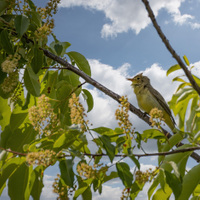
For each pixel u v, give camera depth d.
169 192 2.92
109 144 2.36
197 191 3.35
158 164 2.76
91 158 2.52
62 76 3.97
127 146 2.51
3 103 3.86
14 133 3.31
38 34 2.97
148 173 2.33
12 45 2.99
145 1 2.20
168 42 2.26
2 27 2.94
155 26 2.24
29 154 2.15
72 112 2.38
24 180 2.99
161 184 2.58
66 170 2.32
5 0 2.95
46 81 3.97
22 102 3.54
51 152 2.22
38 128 2.47
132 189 2.66
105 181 2.78
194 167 2.71
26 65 2.94
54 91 3.63
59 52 3.34
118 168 2.34
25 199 3.04
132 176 2.32
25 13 3.08
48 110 2.47
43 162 2.15
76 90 3.73
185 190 2.63
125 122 2.41
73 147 2.54
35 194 2.86
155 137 2.80
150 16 2.22
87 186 2.81
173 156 2.77
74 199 2.82
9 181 2.96
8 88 2.94
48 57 3.51
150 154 2.44
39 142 2.49
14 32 3.07
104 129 2.64
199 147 2.62
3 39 2.83
